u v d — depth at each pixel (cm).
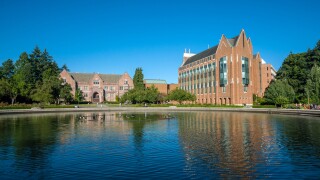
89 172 1513
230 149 2052
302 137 2573
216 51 11300
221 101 11056
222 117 5147
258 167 1576
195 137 2620
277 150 2009
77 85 13538
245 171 1505
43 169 1575
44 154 1936
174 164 1650
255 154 1886
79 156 1870
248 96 10625
